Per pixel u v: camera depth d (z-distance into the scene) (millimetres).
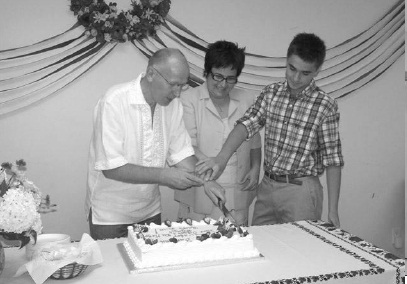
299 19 3350
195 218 2564
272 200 2486
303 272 1613
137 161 2145
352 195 3617
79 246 1638
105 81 3037
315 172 2420
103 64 3020
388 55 3547
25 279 1556
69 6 2926
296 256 1765
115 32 2930
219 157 2318
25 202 1445
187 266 1638
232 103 2557
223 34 3201
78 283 1519
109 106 2018
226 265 1663
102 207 2166
